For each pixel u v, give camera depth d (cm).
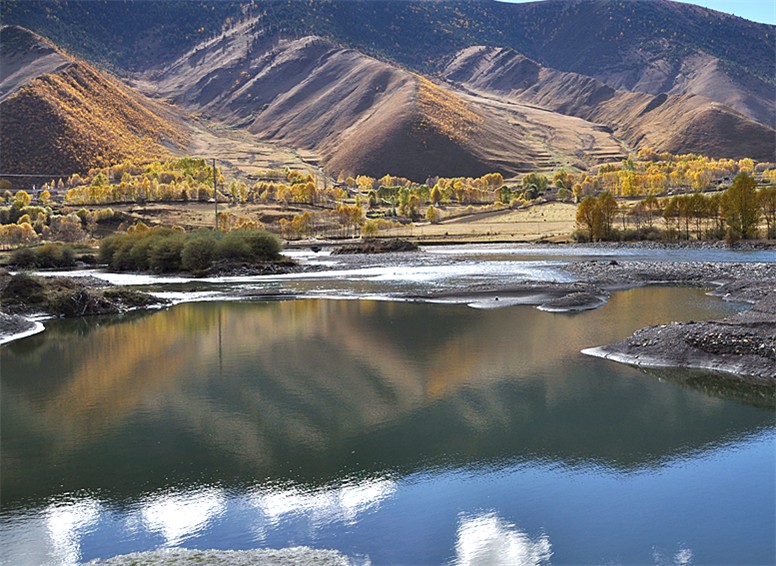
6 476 1919
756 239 11538
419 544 1481
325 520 1612
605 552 1430
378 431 2222
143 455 2058
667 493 1714
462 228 19100
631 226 15462
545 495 1719
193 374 3056
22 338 4141
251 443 2134
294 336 3972
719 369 2819
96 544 1526
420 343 3638
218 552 1438
